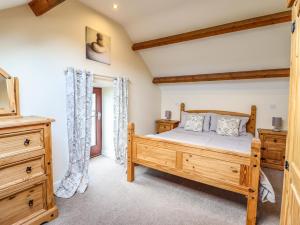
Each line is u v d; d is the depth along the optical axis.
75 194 2.45
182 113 4.61
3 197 1.54
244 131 3.84
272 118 3.67
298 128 1.04
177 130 4.10
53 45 2.44
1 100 1.92
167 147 2.44
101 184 2.74
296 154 1.06
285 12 2.51
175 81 4.45
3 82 1.94
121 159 3.58
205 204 2.26
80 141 2.75
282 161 3.37
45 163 1.84
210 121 4.11
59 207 2.16
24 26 2.12
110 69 3.37
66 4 2.57
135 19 3.29
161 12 3.00
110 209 2.13
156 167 2.56
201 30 3.12
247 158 1.88
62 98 2.58
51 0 1.96
